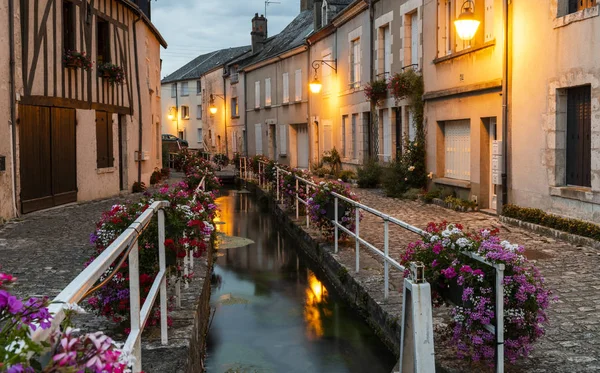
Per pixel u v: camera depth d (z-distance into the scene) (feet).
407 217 37.09
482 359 13.21
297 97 87.25
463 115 40.55
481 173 38.42
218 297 24.93
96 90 48.21
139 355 10.24
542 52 30.83
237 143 120.57
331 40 73.61
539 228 30.09
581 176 29.07
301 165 89.56
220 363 17.40
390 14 54.44
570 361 13.61
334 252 28.02
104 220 15.97
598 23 26.40
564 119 30.09
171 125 179.52
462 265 13.16
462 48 41.52
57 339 4.88
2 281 5.59
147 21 61.05
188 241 16.35
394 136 55.57
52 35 40.40
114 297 14.35
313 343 18.97
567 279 21.01
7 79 35.12
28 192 38.19
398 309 18.62
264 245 37.11
